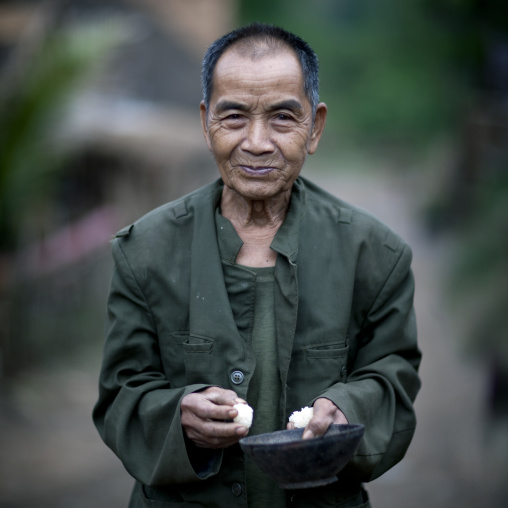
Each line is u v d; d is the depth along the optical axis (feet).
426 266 31.07
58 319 22.86
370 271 6.50
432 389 18.69
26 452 16.93
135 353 6.53
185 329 6.44
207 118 6.32
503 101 31.12
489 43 32.60
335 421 5.92
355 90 93.50
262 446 5.39
